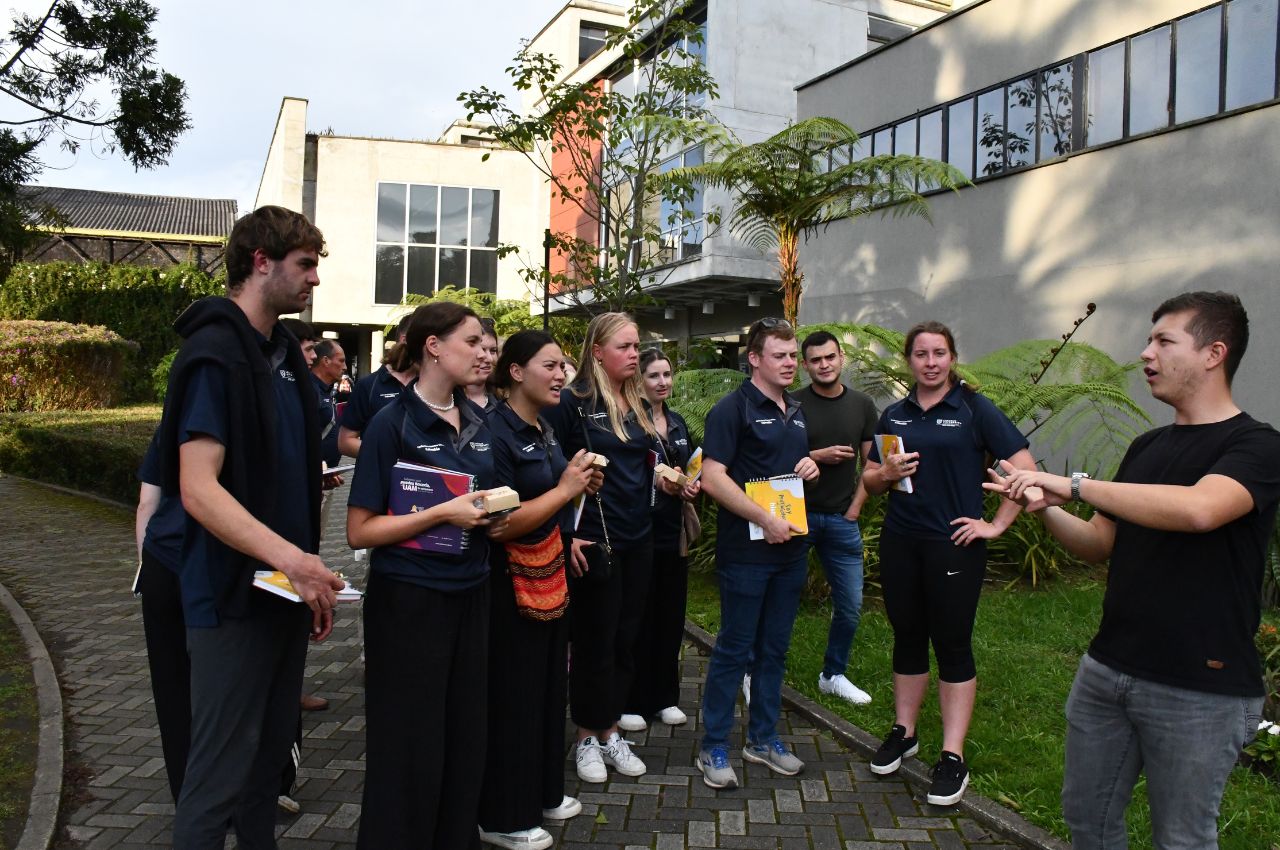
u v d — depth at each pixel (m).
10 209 8.68
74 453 12.20
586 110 9.50
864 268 13.65
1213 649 2.27
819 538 4.81
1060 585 7.27
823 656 5.34
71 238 29.20
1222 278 8.97
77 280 24.36
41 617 6.32
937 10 19.41
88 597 6.89
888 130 13.88
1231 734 2.27
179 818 2.51
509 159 27.59
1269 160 8.58
